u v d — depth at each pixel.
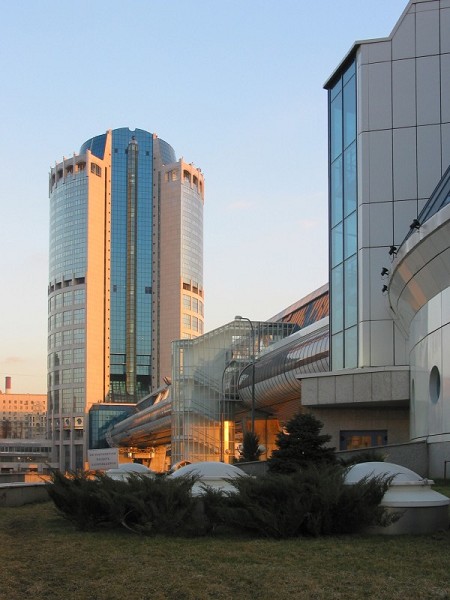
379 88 42.06
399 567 10.25
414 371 33.75
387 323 40.22
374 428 40.56
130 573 10.24
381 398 38.06
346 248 43.94
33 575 10.34
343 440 40.62
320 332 57.47
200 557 11.29
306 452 24.80
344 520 13.17
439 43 41.50
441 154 40.66
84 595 9.08
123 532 14.27
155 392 158.50
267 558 11.07
